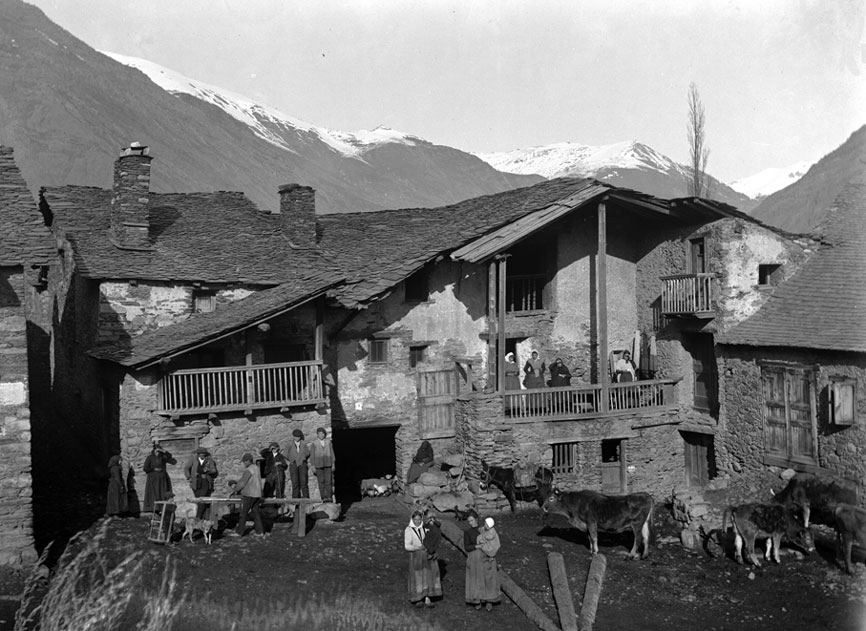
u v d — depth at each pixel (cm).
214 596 1612
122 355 2256
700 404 2772
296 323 2567
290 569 1777
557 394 2686
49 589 1631
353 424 2628
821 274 2555
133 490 2189
